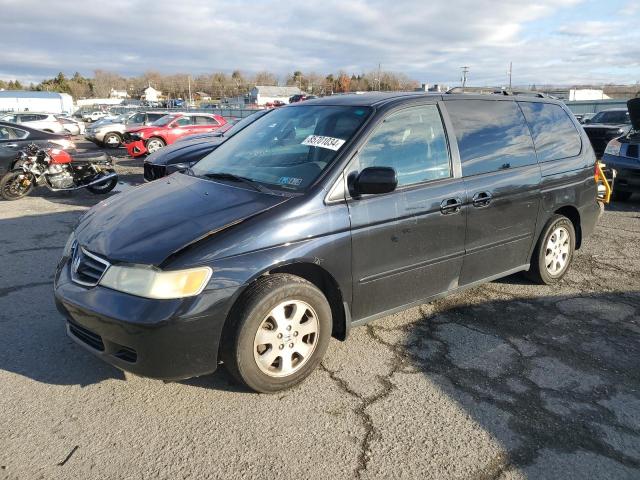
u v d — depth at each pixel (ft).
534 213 14.49
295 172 11.08
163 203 10.90
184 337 8.89
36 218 25.68
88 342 9.80
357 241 10.62
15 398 9.95
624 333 13.05
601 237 22.30
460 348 12.16
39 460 8.33
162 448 8.66
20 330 12.71
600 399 10.27
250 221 9.64
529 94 15.60
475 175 12.87
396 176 10.89
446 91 13.87
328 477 8.10
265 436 9.00
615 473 8.31
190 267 8.91
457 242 12.53
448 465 8.41
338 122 11.84
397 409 9.82
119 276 9.12
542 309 14.38
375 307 11.42
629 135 30.37
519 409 9.89
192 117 62.08
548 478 8.18
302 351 10.27
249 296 9.42
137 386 10.41
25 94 204.44
